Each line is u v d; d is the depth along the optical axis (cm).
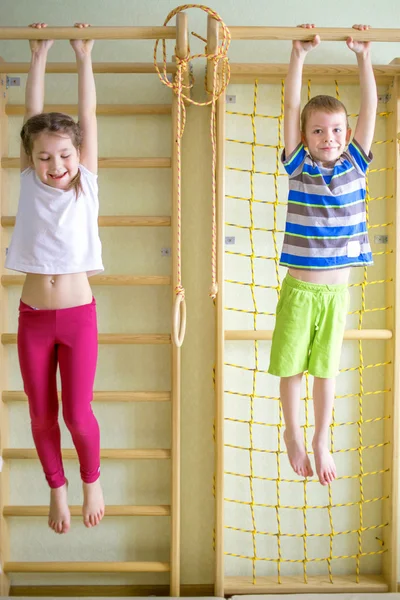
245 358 258
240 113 250
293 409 205
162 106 248
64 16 255
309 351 203
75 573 262
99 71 236
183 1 255
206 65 242
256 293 258
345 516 263
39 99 192
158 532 260
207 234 257
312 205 193
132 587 260
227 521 261
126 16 256
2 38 192
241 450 260
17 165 245
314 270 195
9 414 257
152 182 256
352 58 257
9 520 258
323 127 188
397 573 259
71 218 183
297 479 261
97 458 196
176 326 201
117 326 257
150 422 259
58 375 263
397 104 248
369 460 262
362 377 262
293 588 252
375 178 259
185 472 259
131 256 256
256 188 258
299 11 258
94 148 191
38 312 187
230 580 256
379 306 261
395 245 252
